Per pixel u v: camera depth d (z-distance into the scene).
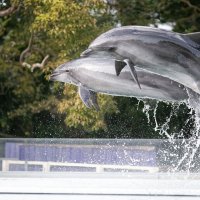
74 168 22.25
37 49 31.27
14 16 33.00
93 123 27.41
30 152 23.62
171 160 21.73
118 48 13.39
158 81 14.59
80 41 27.47
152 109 31.67
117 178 17.23
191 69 13.52
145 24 32.56
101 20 31.14
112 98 28.05
